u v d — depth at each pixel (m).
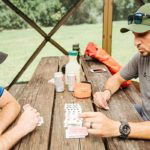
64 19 3.74
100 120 1.22
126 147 1.15
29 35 11.19
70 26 12.93
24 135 1.24
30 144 1.19
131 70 1.85
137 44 1.48
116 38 10.20
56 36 10.97
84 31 11.62
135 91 2.57
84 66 2.71
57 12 6.84
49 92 1.89
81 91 1.74
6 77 6.06
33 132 1.30
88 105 1.63
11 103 1.50
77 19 12.49
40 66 2.77
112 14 3.69
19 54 8.34
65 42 9.80
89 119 1.24
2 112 1.44
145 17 1.39
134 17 1.43
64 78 2.21
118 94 1.88
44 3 7.11
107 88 1.87
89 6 10.41
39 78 2.29
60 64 2.87
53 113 1.54
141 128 1.21
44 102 1.70
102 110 1.58
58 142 1.20
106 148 1.21
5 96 1.50
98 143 1.18
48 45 9.81
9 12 8.38
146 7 1.42
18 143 1.20
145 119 1.72
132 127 1.21
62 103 1.67
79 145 1.17
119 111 1.56
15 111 1.46
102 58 2.79
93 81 2.17
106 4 3.60
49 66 2.77
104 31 3.79
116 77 1.92
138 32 1.38
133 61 1.82
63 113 1.52
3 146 1.14
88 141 1.20
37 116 1.35
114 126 1.22
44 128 1.33
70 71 1.96
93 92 1.90
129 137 1.21
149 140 1.21
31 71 6.62
